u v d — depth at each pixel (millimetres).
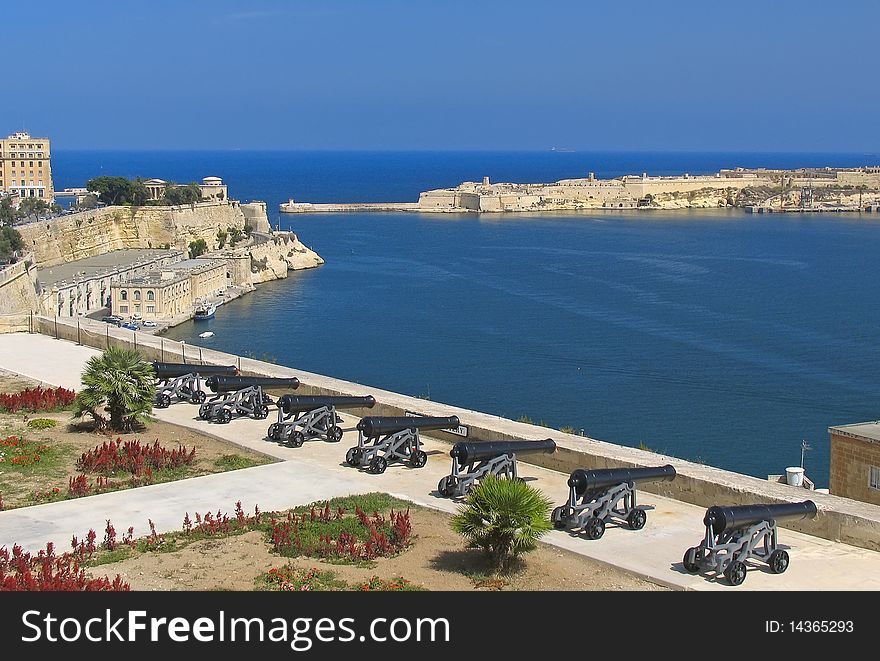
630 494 31234
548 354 137250
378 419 37625
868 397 114000
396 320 164750
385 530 30438
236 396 44500
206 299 179625
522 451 35750
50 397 46969
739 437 97812
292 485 35406
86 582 26141
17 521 31672
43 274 165500
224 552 28875
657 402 111375
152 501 33719
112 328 62031
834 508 30453
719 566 26969
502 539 27484
